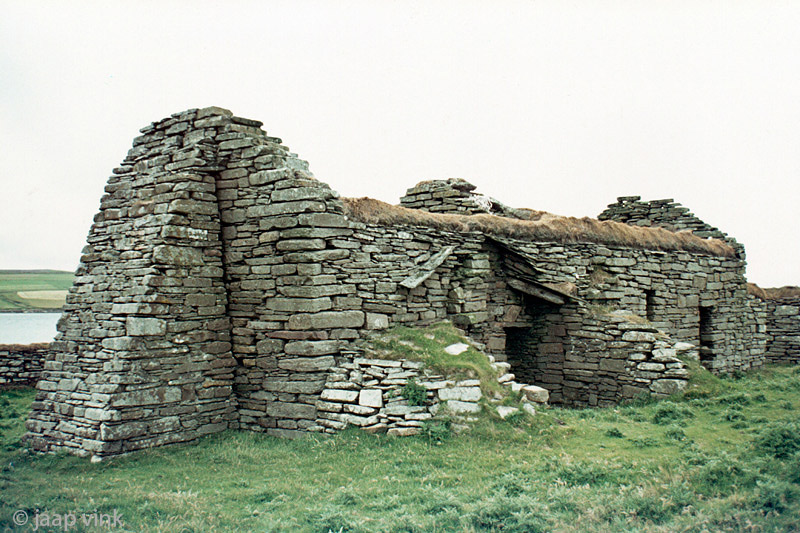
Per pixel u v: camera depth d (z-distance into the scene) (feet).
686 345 56.80
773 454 33.19
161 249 41.01
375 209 48.29
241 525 25.96
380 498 28.94
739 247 83.61
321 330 42.39
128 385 38.50
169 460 37.29
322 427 40.60
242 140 44.91
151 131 48.67
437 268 52.90
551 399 60.85
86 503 28.45
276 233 43.27
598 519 24.75
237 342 44.96
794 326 92.73
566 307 60.80
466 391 40.37
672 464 33.04
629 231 68.18
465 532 23.77
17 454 40.86
